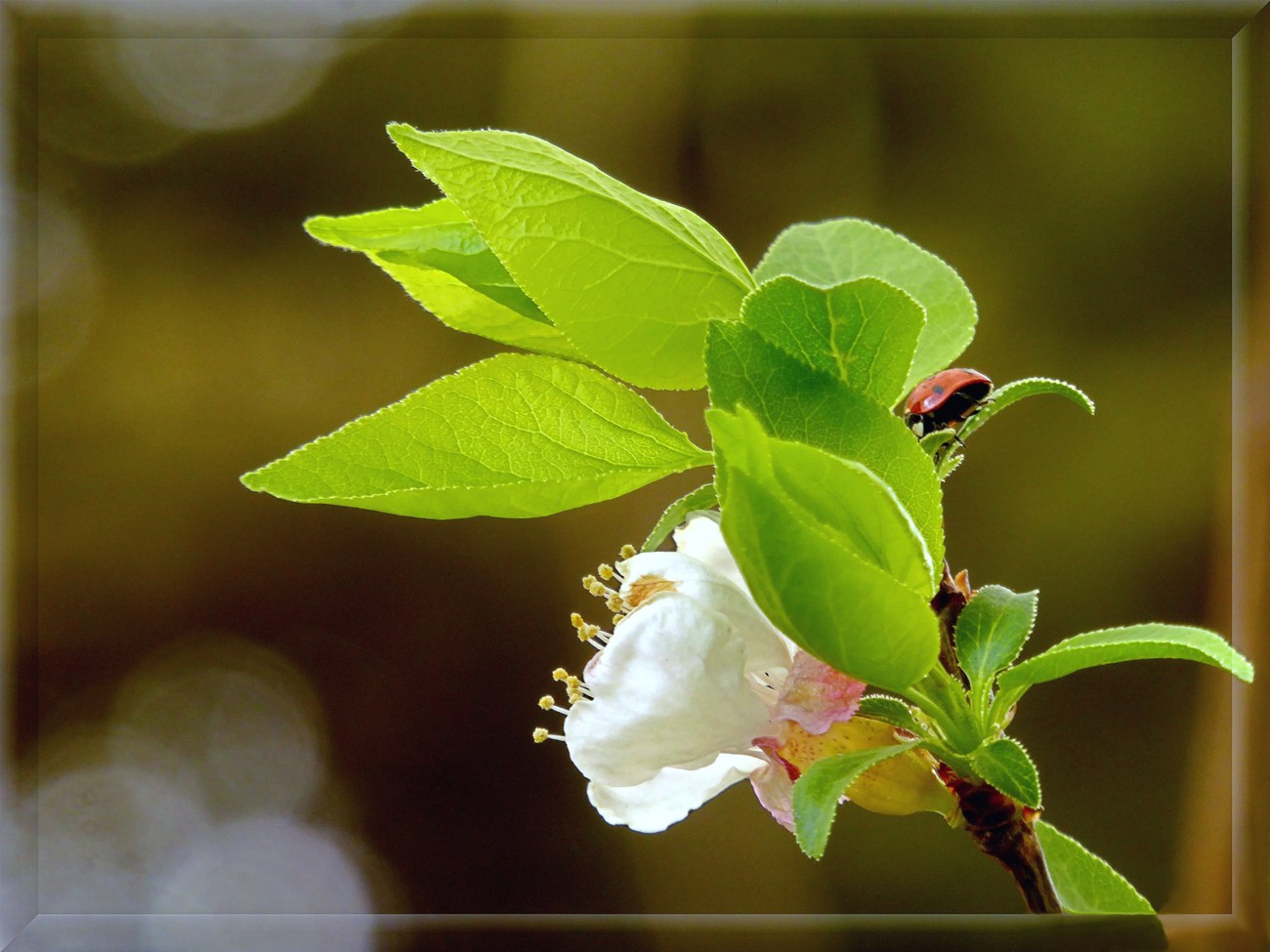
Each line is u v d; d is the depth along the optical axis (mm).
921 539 452
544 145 462
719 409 451
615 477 468
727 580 467
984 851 465
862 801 465
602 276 462
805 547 449
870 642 452
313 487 463
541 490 466
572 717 465
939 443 468
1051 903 464
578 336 463
